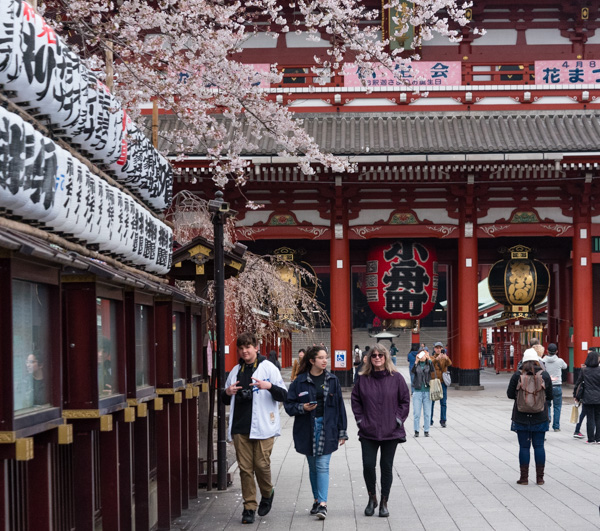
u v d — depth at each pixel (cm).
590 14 3806
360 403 1115
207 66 1491
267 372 1098
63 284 675
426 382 1988
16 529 598
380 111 3694
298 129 1686
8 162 584
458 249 3653
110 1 1402
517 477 1366
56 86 703
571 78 3706
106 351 734
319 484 1088
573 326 3641
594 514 1066
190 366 1177
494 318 5288
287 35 3800
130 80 1461
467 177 3494
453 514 1086
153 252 1095
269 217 3656
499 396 3316
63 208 705
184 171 3334
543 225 3638
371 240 3762
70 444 747
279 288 2352
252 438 1074
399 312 3600
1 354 512
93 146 846
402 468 1494
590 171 3441
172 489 1091
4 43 606
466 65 3775
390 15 3612
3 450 511
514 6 3800
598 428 1816
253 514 1072
